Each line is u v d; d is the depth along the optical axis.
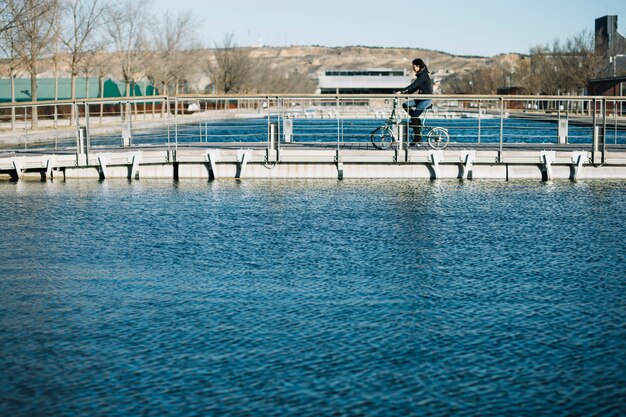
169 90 87.12
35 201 20.62
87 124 24.66
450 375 8.55
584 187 22.81
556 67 86.44
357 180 24.12
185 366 8.81
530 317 10.52
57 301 11.32
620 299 11.35
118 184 23.97
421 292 11.71
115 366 8.83
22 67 49.44
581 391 8.16
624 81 70.56
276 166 24.42
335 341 9.59
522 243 15.17
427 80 23.28
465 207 19.44
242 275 12.73
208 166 24.73
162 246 14.95
